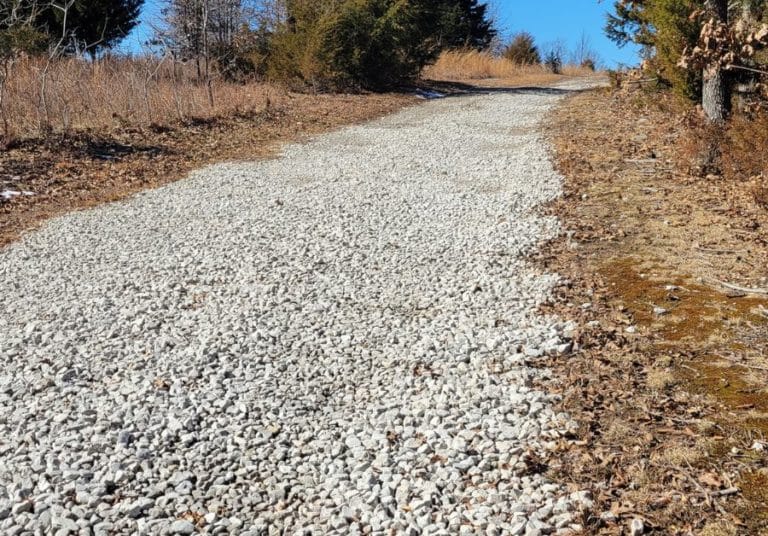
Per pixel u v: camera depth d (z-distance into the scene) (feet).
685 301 19.16
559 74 130.52
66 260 23.99
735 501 11.34
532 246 24.90
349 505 11.71
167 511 11.51
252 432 13.85
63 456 12.82
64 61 53.98
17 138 39.68
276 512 11.58
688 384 15.06
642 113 51.67
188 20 76.02
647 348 16.78
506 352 17.07
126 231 27.32
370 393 15.47
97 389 15.40
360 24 78.59
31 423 13.93
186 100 55.26
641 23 58.54
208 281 22.03
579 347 17.12
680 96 42.78
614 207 28.68
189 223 28.45
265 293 21.12
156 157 41.06
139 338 18.01
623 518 11.09
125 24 76.02
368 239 26.35
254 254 24.63
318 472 12.64
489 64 118.93
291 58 76.33
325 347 17.65
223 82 70.33
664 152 37.81
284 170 39.22
